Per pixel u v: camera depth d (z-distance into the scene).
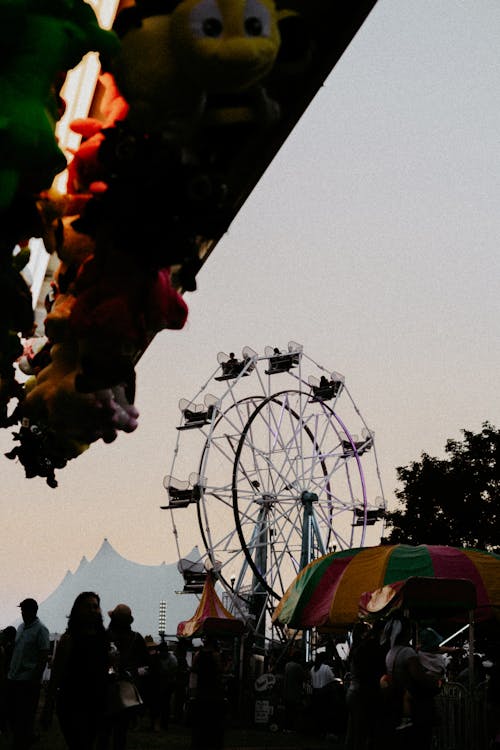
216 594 39.91
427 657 9.72
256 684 30.33
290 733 27.61
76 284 3.72
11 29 2.95
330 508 45.09
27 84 2.98
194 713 13.00
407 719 9.52
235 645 33.81
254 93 3.23
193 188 3.14
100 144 3.20
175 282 4.34
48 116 3.11
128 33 3.17
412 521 40.88
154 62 3.12
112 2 3.39
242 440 41.72
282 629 36.16
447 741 16.88
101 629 8.28
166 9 3.15
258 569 42.38
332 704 24.23
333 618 18.50
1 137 2.88
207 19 3.02
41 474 5.74
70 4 3.04
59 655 8.17
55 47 3.00
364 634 13.81
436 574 17.73
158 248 3.29
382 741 10.59
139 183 3.13
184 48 3.05
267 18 3.06
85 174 3.56
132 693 10.36
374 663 12.62
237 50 2.99
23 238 3.52
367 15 3.29
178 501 42.62
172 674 26.41
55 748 16.83
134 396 4.27
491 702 12.33
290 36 3.15
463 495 40.50
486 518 39.94
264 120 3.29
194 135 3.30
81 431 4.56
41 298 5.38
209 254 4.18
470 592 15.31
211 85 3.13
